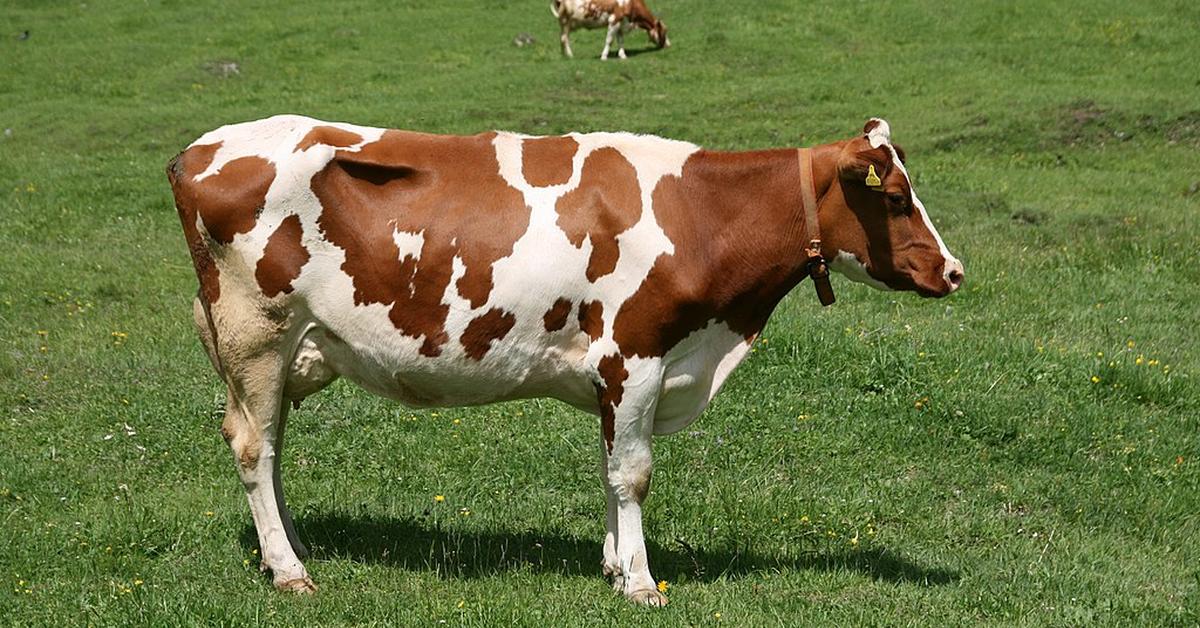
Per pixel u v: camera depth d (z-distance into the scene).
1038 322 12.21
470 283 6.32
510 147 6.55
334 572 6.86
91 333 11.39
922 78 24.19
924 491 8.52
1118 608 6.82
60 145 21.14
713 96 23.67
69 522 7.50
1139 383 10.27
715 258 6.52
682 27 29.61
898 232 6.54
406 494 8.15
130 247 14.71
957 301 12.80
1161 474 8.81
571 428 9.33
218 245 6.39
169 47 28.67
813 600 6.79
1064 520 8.23
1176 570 7.54
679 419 6.84
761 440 9.18
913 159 19.56
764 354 10.61
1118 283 13.51
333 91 24.69
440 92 24.25
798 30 28.64
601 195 6.41
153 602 6.32
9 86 25.69
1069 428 9.46
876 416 9.63
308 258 6.36
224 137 6.52
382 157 6.43
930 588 7.06
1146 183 17.95
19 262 13.73
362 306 6.39
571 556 7.27
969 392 9.95
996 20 28.12
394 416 9.48
